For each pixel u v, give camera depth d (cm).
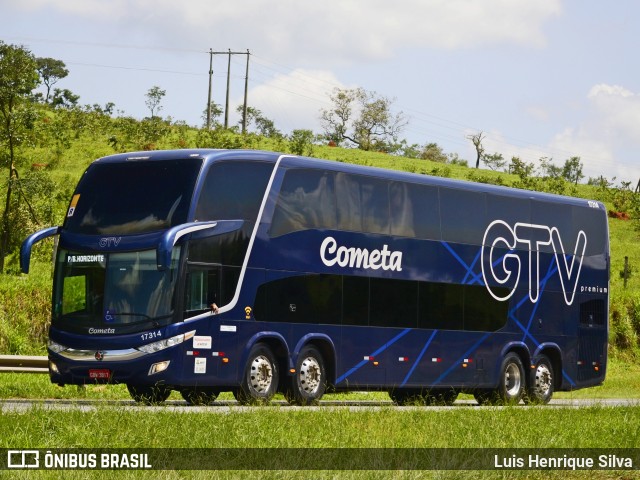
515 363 3089
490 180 11206
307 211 2570
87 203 2431
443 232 2906
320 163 2620
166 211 2336
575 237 3300
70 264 2388
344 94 15800
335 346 2606
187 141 10438
